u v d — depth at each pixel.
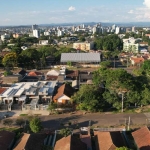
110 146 42.62
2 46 198.12
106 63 128.25
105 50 199.25
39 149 44.09
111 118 61.03
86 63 138.25
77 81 92.25
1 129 55.38
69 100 69.56
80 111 65.75
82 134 52.34
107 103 67.00
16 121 58.22
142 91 67.56
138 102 67.69
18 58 126.81
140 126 55.88
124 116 62.16
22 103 69.62
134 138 46.88
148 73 92.50
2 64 129.50
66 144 42.72
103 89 71.75
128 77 67.69
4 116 62.97
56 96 71.56
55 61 145.75
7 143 45.06
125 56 163.88
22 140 45.88
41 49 163.12
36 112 65.56
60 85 87.25
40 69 129.12
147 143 43.78
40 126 52.28
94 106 63.31
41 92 72.50
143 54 170.62
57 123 58.75
